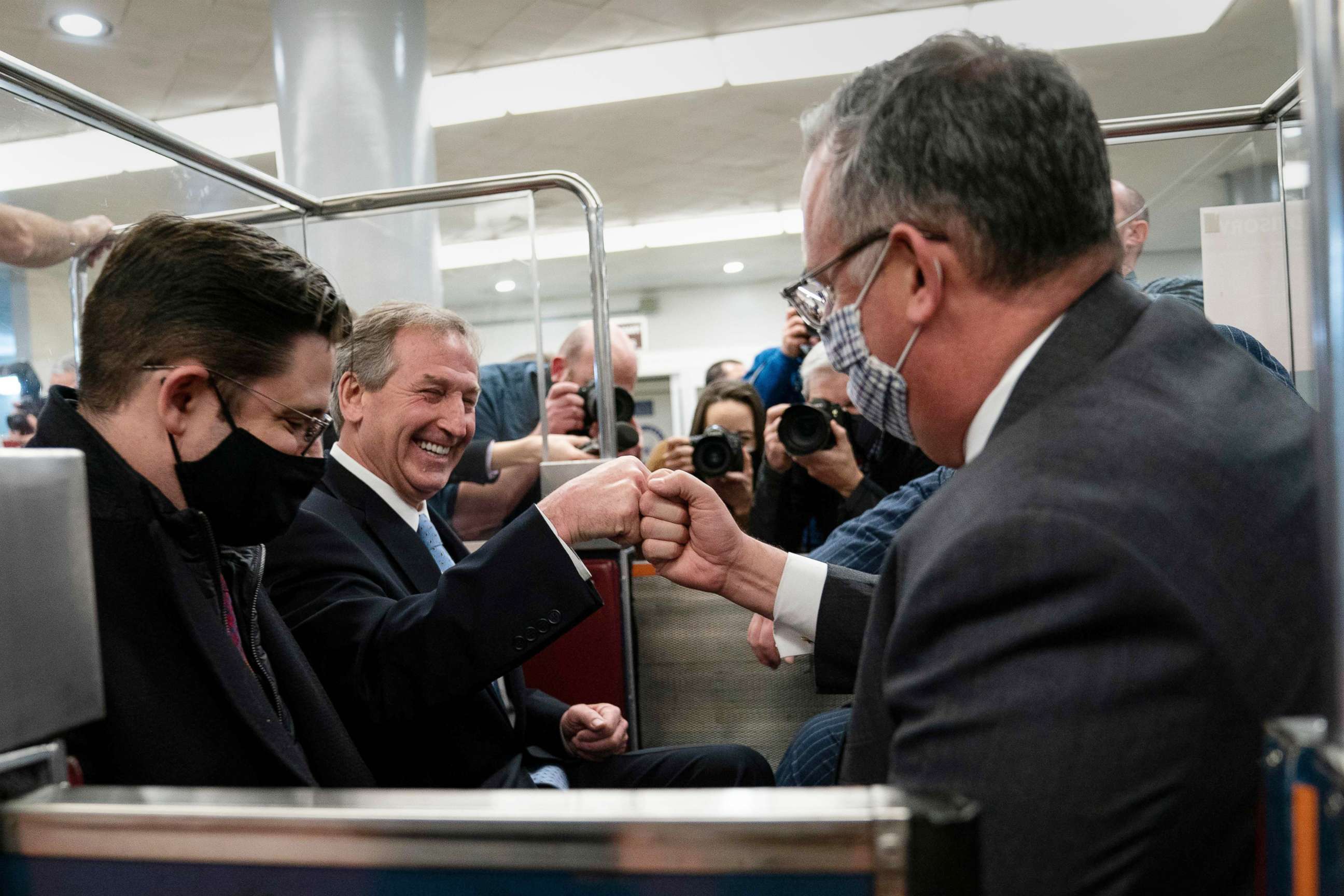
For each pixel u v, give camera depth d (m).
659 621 2.04
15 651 0.50
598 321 2.14
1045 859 0.56
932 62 0.77
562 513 1.36
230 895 0.46
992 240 0.74
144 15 4.55
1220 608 0.59
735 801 0.44
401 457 1.61
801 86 5.87
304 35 3.68
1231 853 0.60
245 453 1.00
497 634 1.28
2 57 1.35
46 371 1.81
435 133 6.45
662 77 5.67
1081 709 0.57
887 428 0.94
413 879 0.45
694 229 9.50
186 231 0.99
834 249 0.84
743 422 2.96
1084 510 0.61
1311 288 0.41
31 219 1.73
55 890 0.48
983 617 0.61
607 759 1.74
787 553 1.36
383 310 1.65
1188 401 0.71
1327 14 0.40
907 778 0.59
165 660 0.93
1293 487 0.67
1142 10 5.04
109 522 0.93
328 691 1.34
